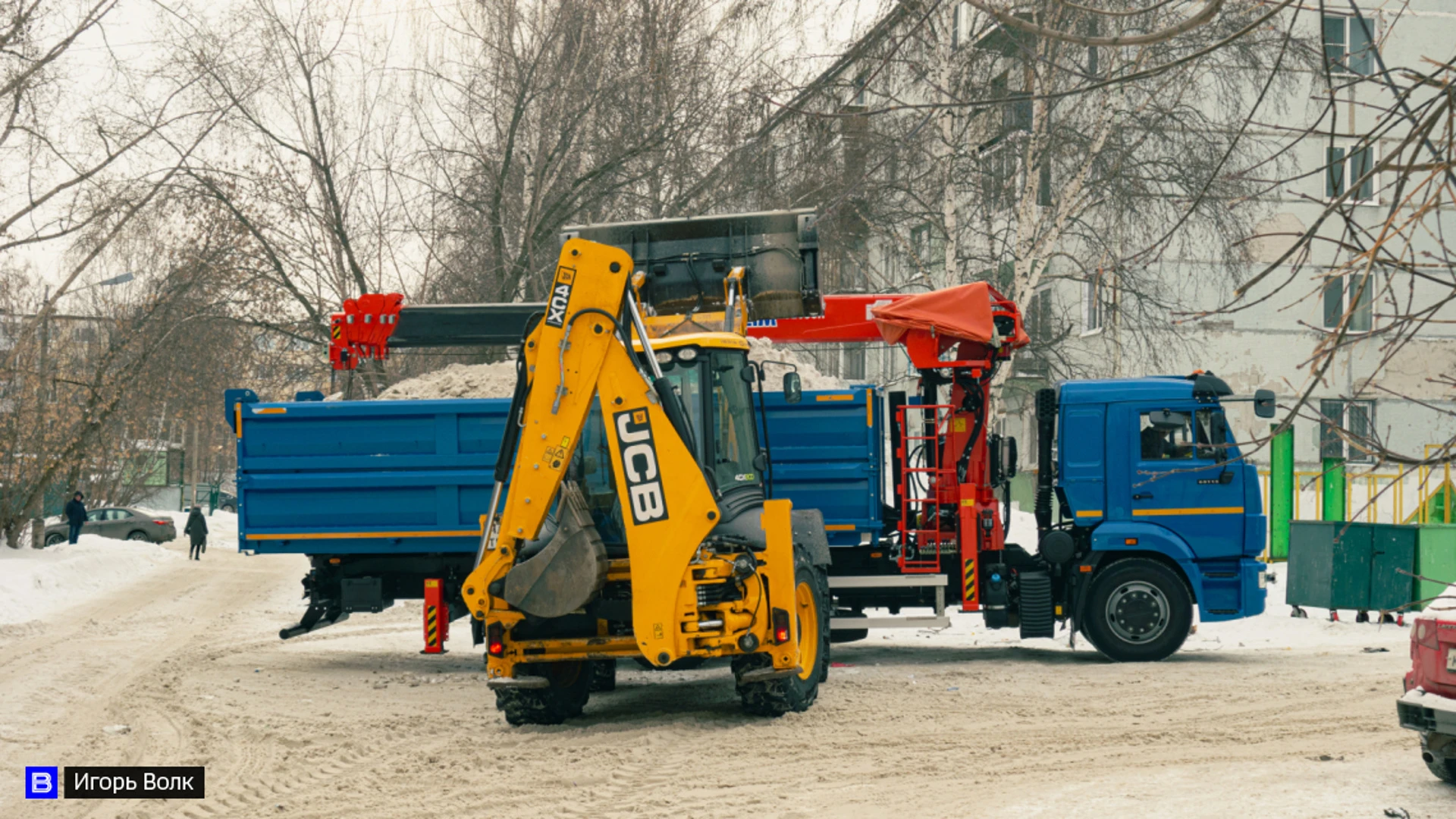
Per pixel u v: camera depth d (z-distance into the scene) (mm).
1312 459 28812
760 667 9117
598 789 7141
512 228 27656
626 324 8906
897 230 23812
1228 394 12797
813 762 7754
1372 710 9422
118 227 25875
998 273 22828
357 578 13453
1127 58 19562
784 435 12930
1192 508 12711
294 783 7559
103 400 30922
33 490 30391
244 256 27734
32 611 20250
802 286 14258
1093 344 27641
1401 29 29312
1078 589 12844
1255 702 9875
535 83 26828
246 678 12523
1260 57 19453
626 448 8711
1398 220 3291
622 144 26750
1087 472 12922
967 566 12758
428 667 13656
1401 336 3611
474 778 7539
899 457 13219
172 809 6965
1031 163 21828
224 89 25969
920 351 13133
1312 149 26219
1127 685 10953
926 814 6340
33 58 21797
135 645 15570
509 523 8797
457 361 29312
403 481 13148
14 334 30344
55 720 9922
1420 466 3508
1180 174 20141
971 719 9234
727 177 24422
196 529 35125
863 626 12773
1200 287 27797
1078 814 6230
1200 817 6086
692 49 26438
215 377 31406
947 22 19891
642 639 8602
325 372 29188
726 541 9070
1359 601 15406
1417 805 6234
